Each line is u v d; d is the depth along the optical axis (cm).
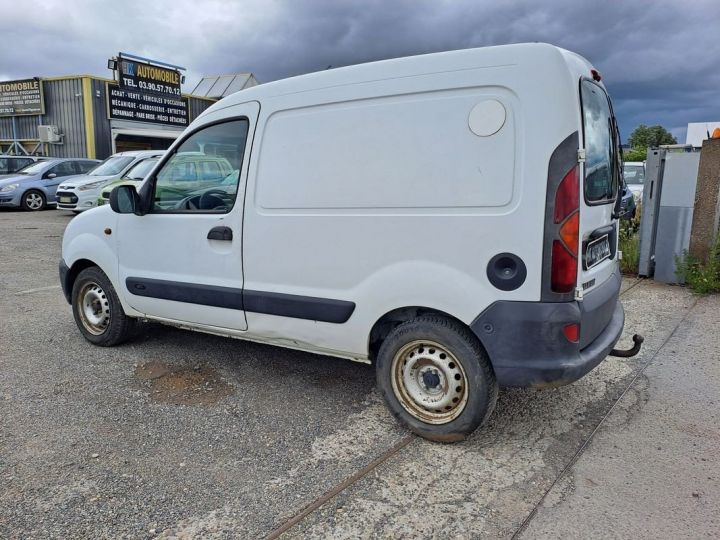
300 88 353
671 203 723
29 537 247
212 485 287
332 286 346
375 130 322
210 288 399
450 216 300
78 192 1445
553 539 246
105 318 488
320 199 343
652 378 425
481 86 291
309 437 337
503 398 391
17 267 866
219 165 395
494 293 293
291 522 257
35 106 2319
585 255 302
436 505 271
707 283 675
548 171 277
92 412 367
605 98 348
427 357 323
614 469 302
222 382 420
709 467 303
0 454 313
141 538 247
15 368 444
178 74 2605
